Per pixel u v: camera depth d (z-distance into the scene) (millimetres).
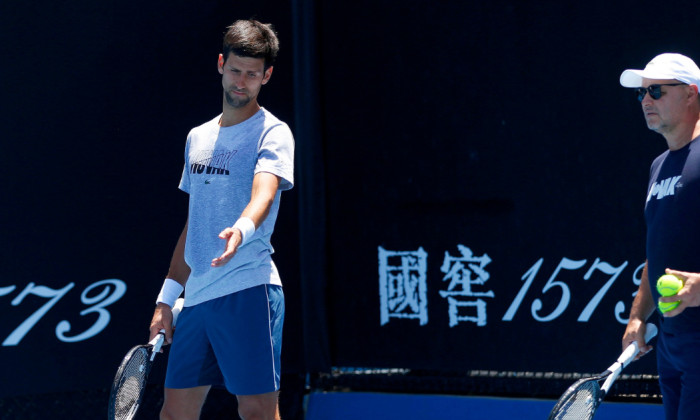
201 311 11508
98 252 15203
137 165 15312
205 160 11625
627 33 14422
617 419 14516
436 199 15562
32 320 14938
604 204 14703
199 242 11516
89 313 15180
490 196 15273
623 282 14664
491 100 15195
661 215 10891
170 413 11867
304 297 16156
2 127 14766
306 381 16266
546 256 15039
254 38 11195
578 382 10422
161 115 15359
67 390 15102
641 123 14438
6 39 14742
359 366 16062
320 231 16047
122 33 15203
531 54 14938
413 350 15781
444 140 15484
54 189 15008
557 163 14906
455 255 15508
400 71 15648
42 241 14977
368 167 15883
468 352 15500
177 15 15359
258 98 15883
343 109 15953
